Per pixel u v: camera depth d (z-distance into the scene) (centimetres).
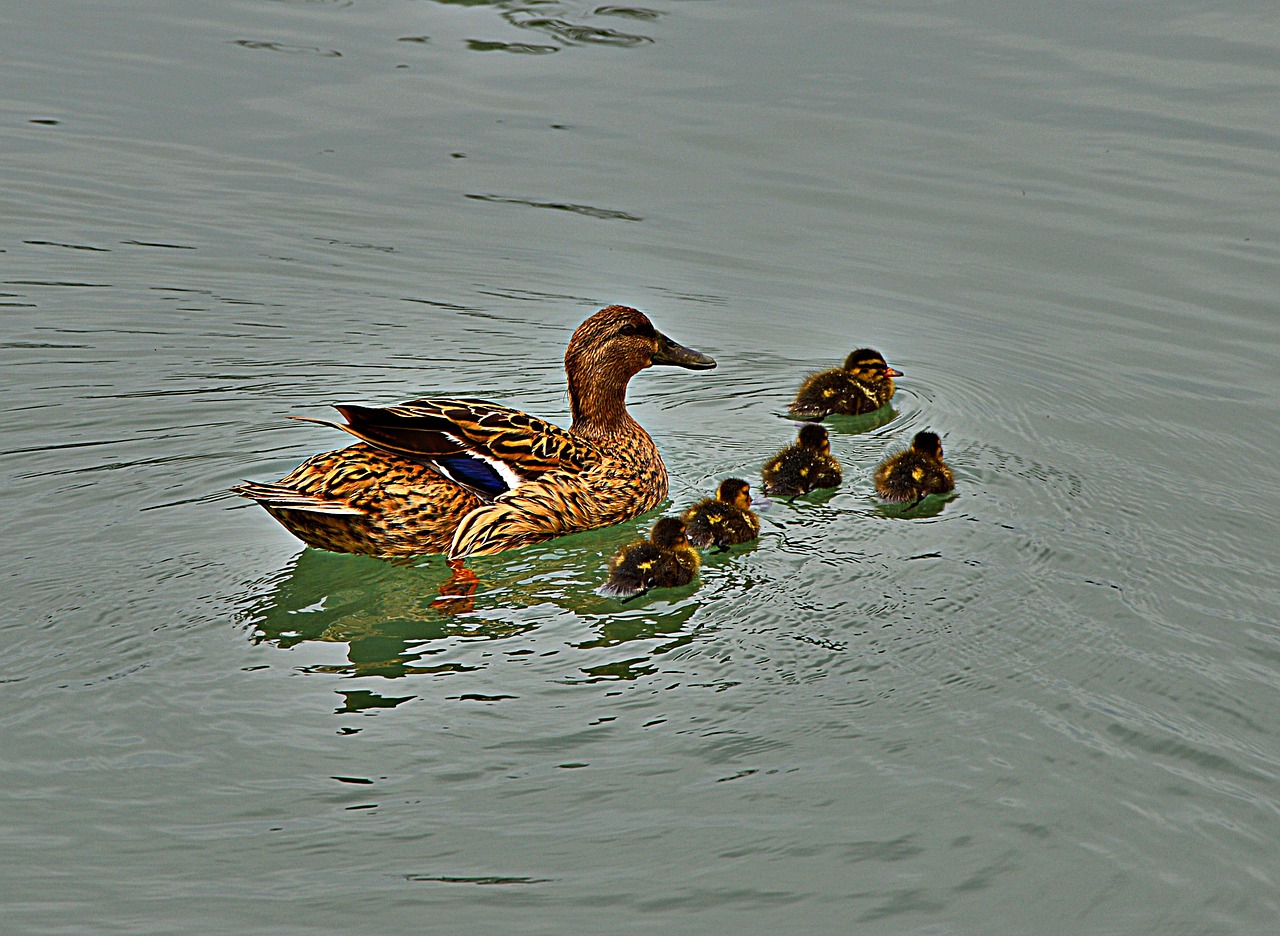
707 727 933
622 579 1123
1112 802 863
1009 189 2086
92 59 2548
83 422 1444
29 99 2377
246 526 1229
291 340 1698
